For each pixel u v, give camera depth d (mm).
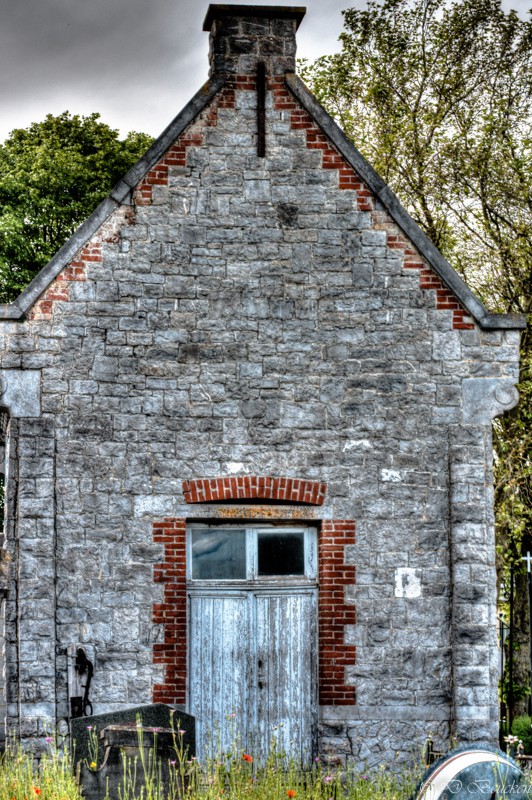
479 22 22062
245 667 13656
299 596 13828
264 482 13633
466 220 21797
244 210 13969
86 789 10953
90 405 13516
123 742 11070
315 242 14000
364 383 13867
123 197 13797
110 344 13625
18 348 13469
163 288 13758
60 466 13406
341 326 13922
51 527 13266
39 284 13539
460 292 13984
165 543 13469
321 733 13398
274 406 13766
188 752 11680
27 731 12914
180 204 13898
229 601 13750
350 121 22406
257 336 13836
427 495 13773
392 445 13812
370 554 13656
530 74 21875
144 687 13234
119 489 13461
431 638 13586
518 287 21078
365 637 13547
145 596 13367
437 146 21656
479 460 13797
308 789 12016
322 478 13719
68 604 13250
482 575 13594
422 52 22312
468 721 13336
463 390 13906
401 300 13992
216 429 13672
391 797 11961
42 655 13070
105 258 13703
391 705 13461
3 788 10688
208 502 13586
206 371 13734
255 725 13570
